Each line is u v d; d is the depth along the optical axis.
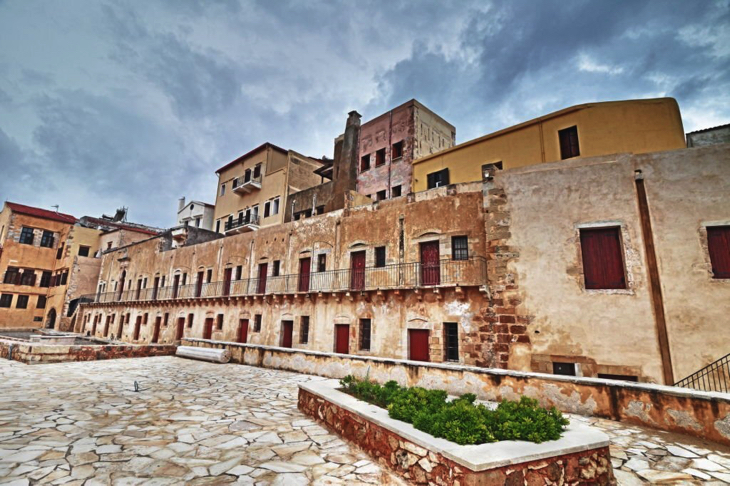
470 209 17.50
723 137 17.12
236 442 6.72
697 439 7.20
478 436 4.85
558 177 13.95
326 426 7.79
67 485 4.82
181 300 31.34
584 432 5.39
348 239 21.73
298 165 33.38
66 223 48.12
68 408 8.92
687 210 11.93
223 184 39.72
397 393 7.05
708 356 10.85
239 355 19.31
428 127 28.08
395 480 5.18
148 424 7.78
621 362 11.79
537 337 13.13
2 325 42.06
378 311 19.05
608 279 12.70
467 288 16.23
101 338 39.72
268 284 25.66
